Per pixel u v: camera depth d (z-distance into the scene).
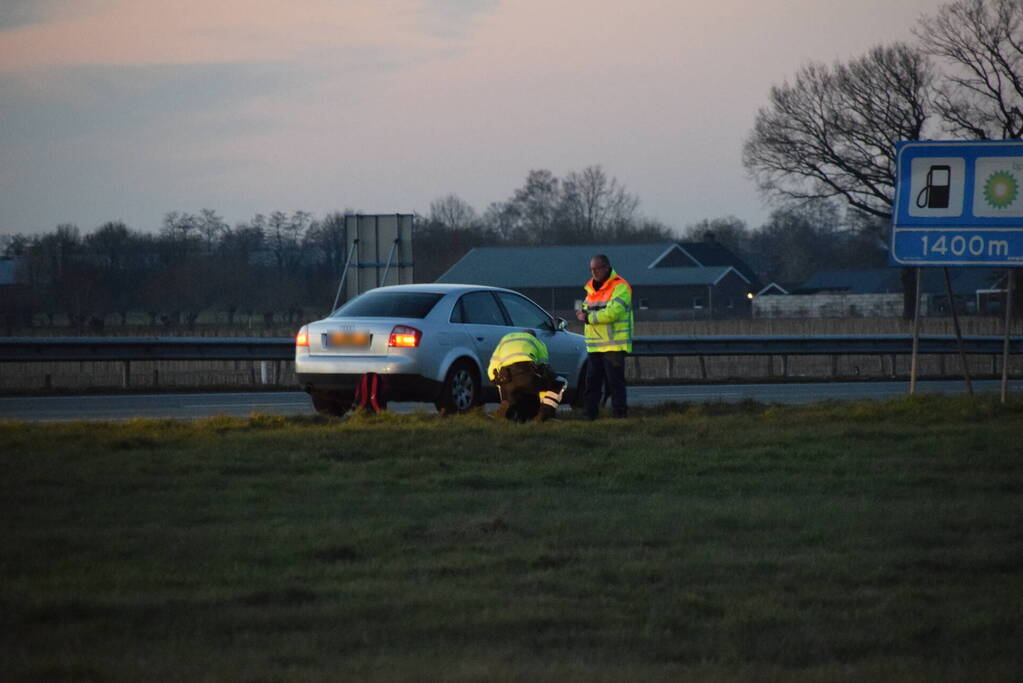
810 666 12.52
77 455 25.38
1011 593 15.50
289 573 15.95
